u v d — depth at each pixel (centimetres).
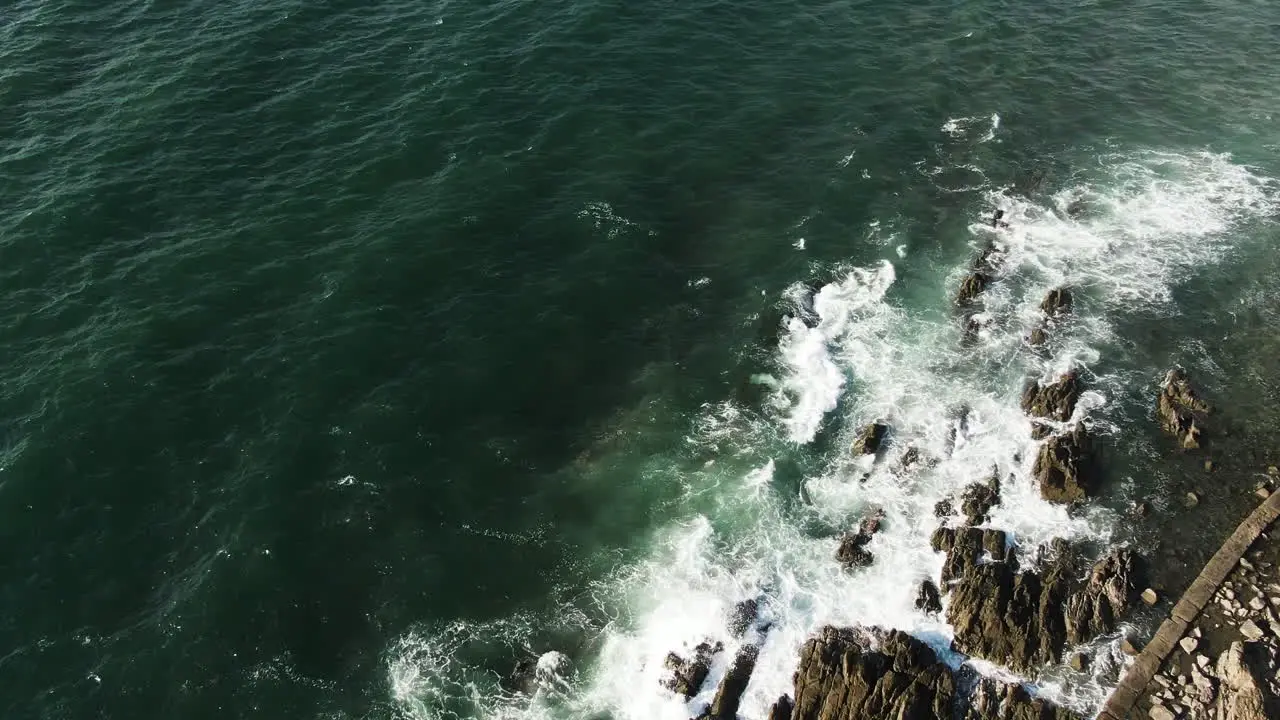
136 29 6562
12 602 3556
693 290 5028
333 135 5788
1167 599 3569
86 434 4112
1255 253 5138
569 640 3572
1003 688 3316
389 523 3909
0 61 6122
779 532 3903
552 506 4028
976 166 5784
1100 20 7188
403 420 4291
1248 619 3459
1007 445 4197
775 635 3538
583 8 7000
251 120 5850
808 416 4369
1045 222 5394
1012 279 5041
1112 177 5681
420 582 3719
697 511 4000
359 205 5347
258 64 6284
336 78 6222
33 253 4909
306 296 4809
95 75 6119
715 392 4509
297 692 3375
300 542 3806
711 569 3772
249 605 3594
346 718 3325
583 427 4356
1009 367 4559
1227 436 4181
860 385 4503
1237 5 7344
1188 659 3366
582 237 5250
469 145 5766
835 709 3238
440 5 7031
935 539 3809
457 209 5338
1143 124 6091
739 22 7044
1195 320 4772
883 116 6184
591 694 3412
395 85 6206
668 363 4647
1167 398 4341
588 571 3794
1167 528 3825
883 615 3575
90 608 3553
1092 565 3700
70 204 5172
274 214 5244
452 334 4691
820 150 5909
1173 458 4106
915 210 5491
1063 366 4550
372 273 4931
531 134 5888
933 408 4378
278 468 4047
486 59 6462
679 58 6619
